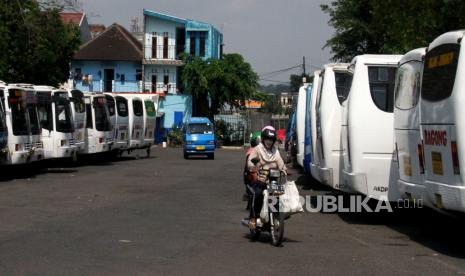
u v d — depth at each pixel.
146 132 39.09
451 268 9.01
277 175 10.52
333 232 12.32
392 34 20.56
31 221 12.82
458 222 13.32
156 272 8.41
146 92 60.62
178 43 61.94
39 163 28.22
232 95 59.12
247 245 10.62
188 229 12.20
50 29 34.16
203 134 38.66
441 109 9.81
